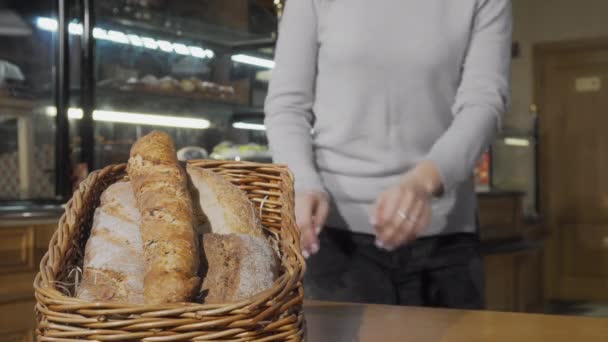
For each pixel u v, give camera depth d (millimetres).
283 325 669
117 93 2721
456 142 1181
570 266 6281
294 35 1399
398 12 1324
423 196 1064
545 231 5570
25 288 2332
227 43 3141
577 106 6156
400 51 1323
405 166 1354
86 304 612
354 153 1373
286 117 1364
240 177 925
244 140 3271
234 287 706
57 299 626
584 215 6223
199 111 3084
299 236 779
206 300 688
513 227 4488
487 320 947
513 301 4645
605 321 927
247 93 3221
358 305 1083
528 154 5379
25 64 2531
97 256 726
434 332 882
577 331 873
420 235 1338
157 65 2904
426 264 1341
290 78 1389
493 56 1337
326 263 1370
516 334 860
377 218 1041
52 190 2545
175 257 652
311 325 935
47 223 2385
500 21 1358
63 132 2535
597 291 6160
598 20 5887
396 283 1352
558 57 6160
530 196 5465
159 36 2877
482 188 4523
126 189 822
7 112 2494
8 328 2295
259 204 920
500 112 1291
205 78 3070
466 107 1288
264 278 730
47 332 629
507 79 1343
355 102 1351
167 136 816
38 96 2545
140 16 2771
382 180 1357
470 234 1405
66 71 2525
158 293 633
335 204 1385
